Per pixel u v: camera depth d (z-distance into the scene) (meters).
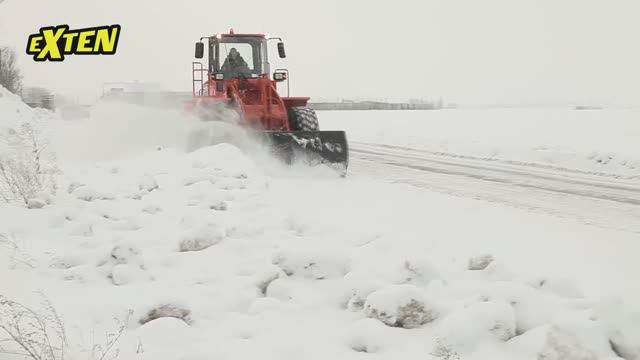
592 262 5.32
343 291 4.00
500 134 20.59
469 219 7.30
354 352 3.25
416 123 27.67
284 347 3.26
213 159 10.11
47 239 5.60
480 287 4.15
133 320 3.62
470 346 3.22
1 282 4.39
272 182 9.98
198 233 5.27
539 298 3.63
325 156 11.40
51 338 3.34
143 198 7.73
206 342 3.35
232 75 13.26
